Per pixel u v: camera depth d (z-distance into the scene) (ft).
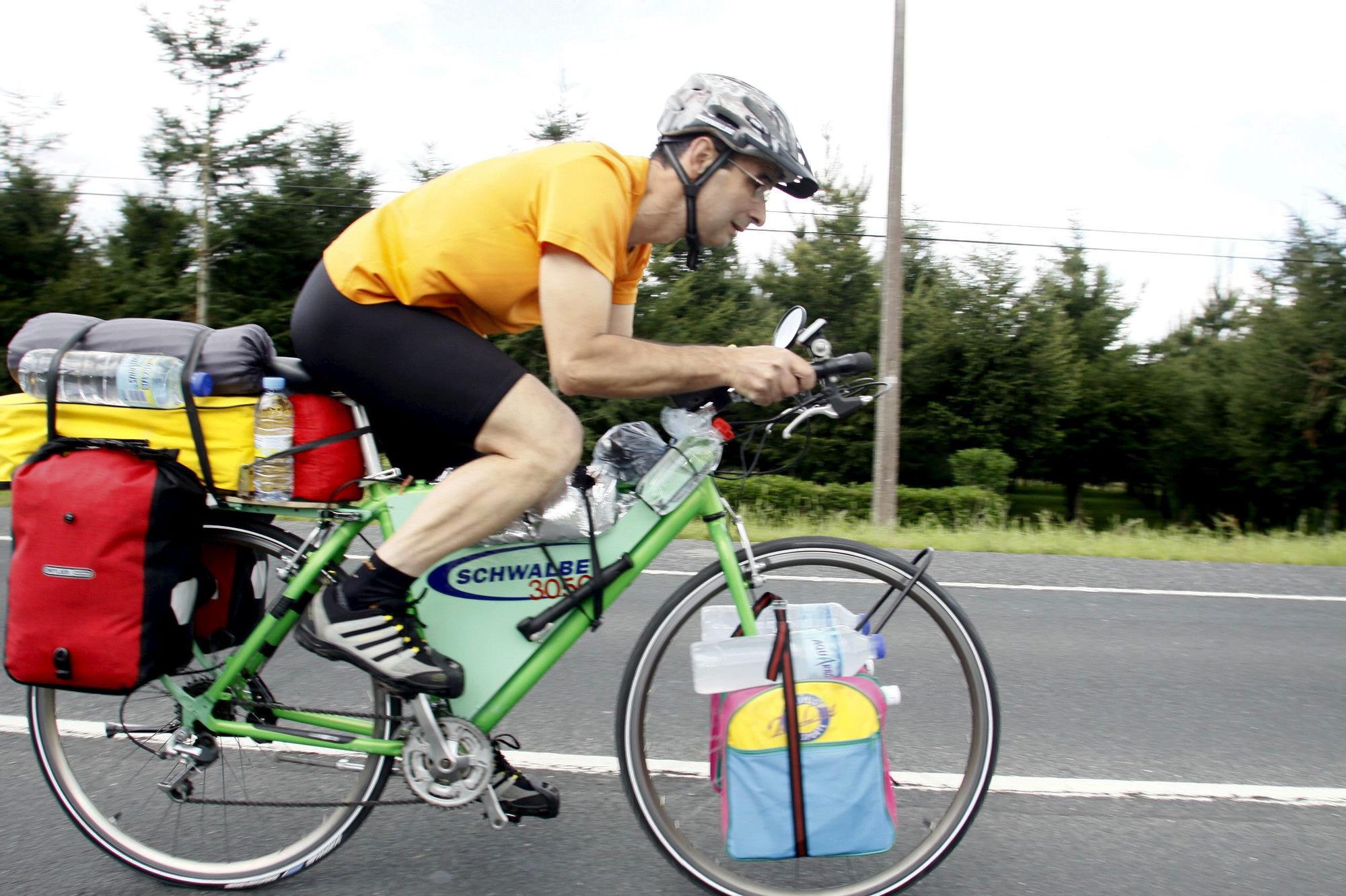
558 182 6.27
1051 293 83.25
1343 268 78.02
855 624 7.41
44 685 6.62
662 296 69.15
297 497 6.93
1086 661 14.16
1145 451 98.63
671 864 7.32
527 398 6.45
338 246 6.76
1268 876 7.95
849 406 6.75
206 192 70.33
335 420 7.03
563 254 6.20
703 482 7.25
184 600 6.81
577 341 6.23
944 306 81.61
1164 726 11.51
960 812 7.43
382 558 6.69
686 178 6.55
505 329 7.23
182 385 6.71
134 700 7.84
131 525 6.46
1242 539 29.17
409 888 7.48
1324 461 82.64
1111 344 98.12
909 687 10.87
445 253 6.34
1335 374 79.05
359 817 7.55
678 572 18.65
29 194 67.36
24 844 8.04
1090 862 8.13
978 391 81.97
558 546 7.17
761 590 7.36
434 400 6.47
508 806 7.38
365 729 7.35
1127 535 30.48
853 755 7.00
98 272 67.62
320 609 6.80
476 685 7.16
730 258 72.74
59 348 6.81
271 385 6.78
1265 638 15.80
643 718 7.30
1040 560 22.62
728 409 7.28
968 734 10.02
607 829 8.45
